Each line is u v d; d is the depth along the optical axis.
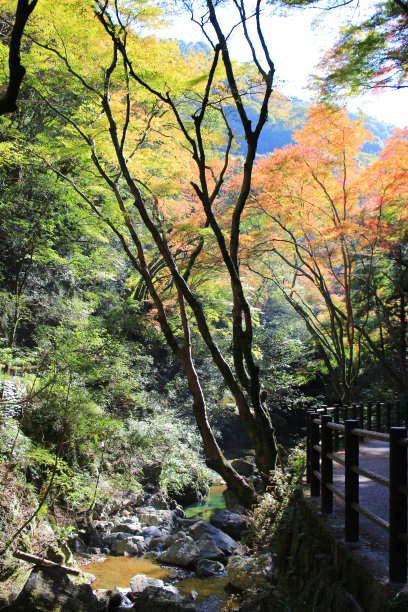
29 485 8.84
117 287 23.61
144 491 13.71
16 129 13.07
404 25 7.29
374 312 14.66
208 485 16.44
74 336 11.99
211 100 9.48
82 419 10.34
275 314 28.70
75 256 16.30
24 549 7.93
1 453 8.38
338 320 12.62
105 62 9.20
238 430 23.05
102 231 16.22
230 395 19.36
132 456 13.24
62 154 10.40
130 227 9.32
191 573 9.64
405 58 7.64
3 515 7.75
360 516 4.43
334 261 14.31
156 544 10.97
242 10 8.12
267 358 18.59
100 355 12.52
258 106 11.45
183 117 12.75
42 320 15.70
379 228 11.61
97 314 21.06
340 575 3.60
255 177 12.41
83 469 11.16
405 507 2.94
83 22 8.55
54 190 13.28
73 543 10.09
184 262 13.77
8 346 12.81
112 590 8.05
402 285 13.47
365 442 8.55
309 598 4.06
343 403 12.38
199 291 17.53
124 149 10.98
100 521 11.60
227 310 19.38
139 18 8.10
